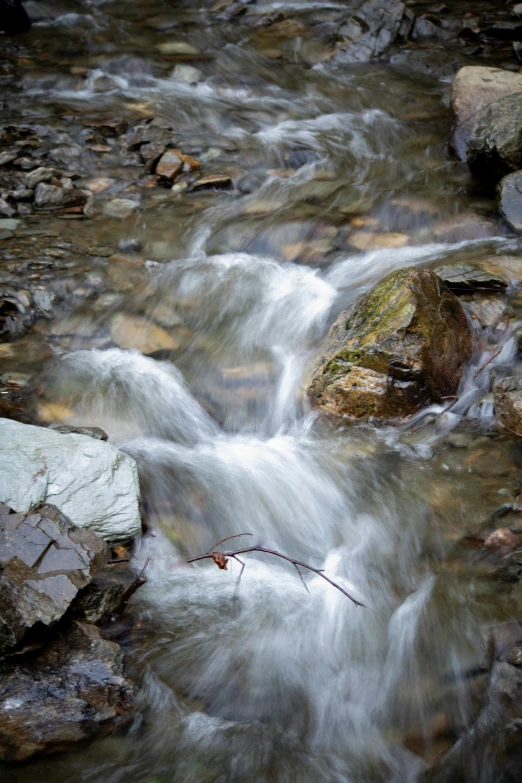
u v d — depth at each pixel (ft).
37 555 10.76
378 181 22.54
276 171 23.41
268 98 28.45
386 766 9.40
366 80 29.76
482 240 19.65
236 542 12.57
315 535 12.78
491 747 9.34
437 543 12.24
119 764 9.20
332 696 10.19
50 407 14.70
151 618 11.10
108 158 23.76
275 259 19.25
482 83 23.85
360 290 17.71
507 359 15.75
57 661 9.93
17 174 22.49
